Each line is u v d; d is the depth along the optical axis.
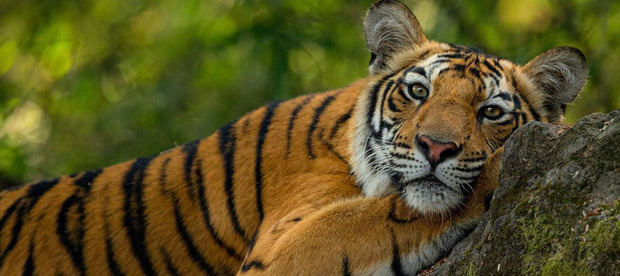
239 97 16.16
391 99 7.92
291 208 8.24
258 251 7.64
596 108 15.40
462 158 7.02
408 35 8.55
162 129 16.28
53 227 9.13
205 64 17.16
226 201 8.72
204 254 8.85
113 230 8.98
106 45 18.17
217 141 9.05
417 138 7.18
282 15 16.05
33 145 16.70
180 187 8.92
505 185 5.91
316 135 8.57
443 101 7.38
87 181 9.34
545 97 7.97
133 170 9.26
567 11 15.98
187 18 17.25
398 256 7.00
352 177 8.20
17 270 9.12
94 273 8.96
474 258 5.77
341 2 16.75
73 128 17.14
